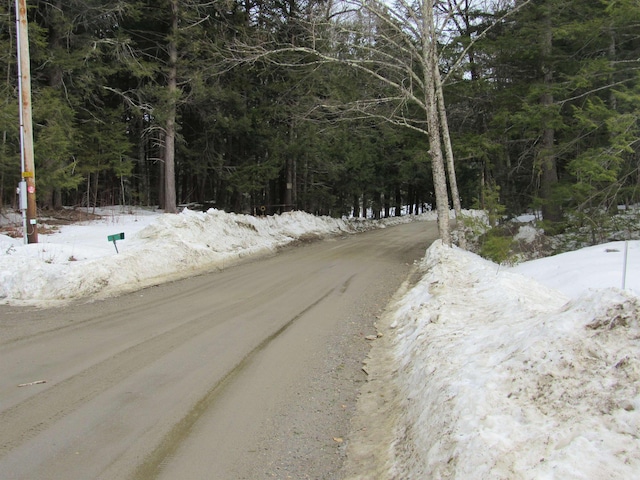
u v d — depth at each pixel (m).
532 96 13.77
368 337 6.79
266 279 11.59
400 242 22.03
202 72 19.09
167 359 5.82
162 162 24.53
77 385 4.98
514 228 16.97
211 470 3.46
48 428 4.04
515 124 15.05
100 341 6.53
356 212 44.12
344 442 3.88
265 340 6.66
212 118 20.70
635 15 11.58
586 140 13.95
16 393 4.76
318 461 3.60
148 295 9.63
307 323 7.59
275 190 32.91
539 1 14.98
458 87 16.45
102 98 22.94
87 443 3.80
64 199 31.50
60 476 3.34
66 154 16.55
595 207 13.07
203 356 5.95
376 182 36.97
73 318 7.79
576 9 14.23
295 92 20.34
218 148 24.14
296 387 5.02
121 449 3.72
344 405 4.59
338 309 8.57
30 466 3.46
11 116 13.52
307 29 14.05
